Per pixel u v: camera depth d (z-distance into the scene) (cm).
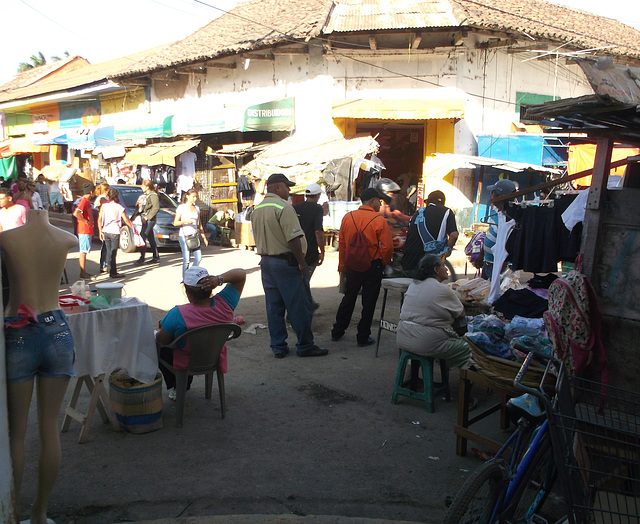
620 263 345
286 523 322
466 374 400
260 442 425
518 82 1603
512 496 277
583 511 259
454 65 1447
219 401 501
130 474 378
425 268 475
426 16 1389
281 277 595
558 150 1520
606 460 279
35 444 414
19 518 305
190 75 1819
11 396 295
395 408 489
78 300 419
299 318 604
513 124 1598
